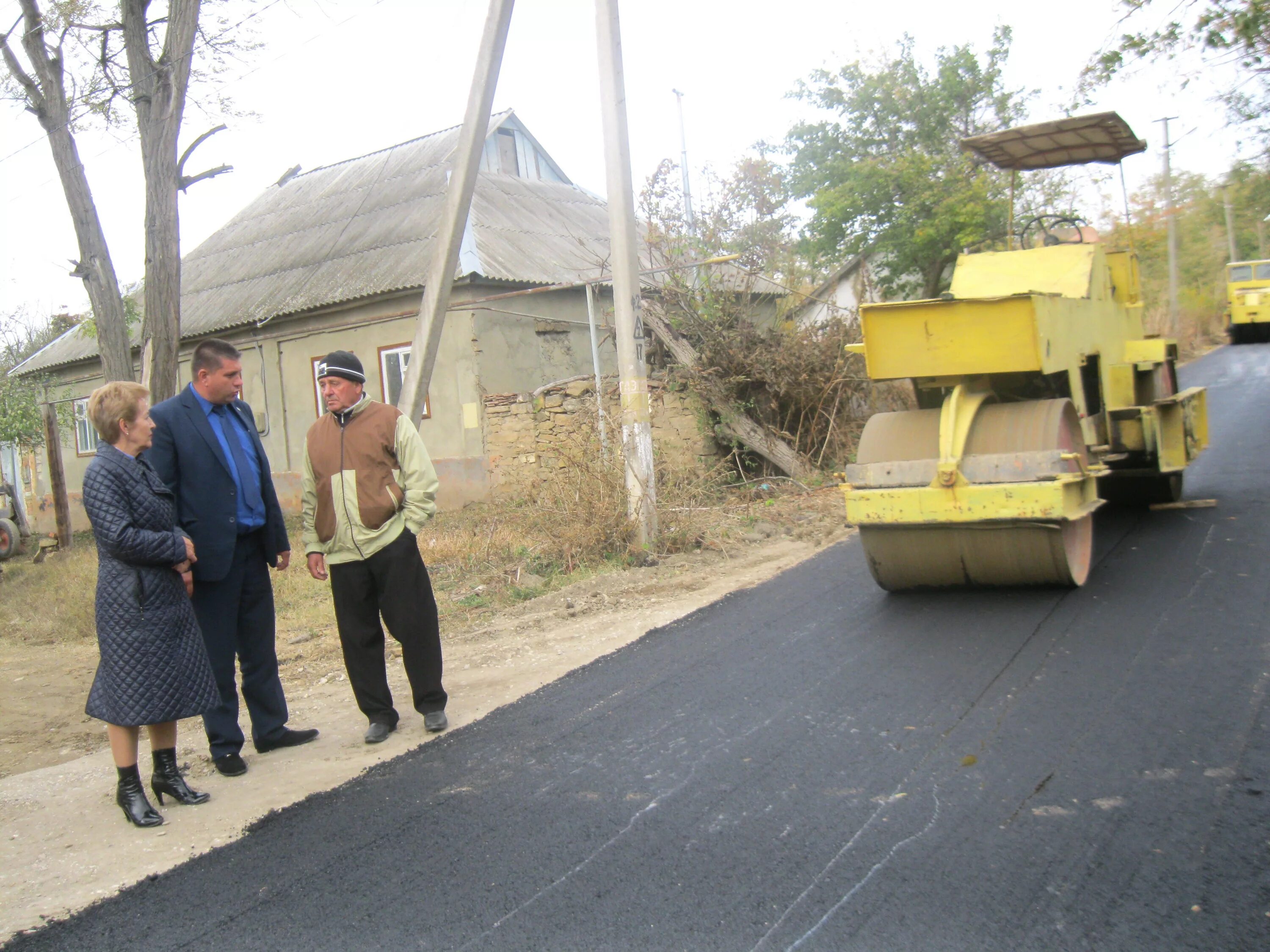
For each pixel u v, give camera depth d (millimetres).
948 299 6008
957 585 6594
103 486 4086
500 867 3547
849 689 5051
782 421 13633
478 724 5137
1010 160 8617
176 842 4039
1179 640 5281
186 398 4781
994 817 3574
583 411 11336
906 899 3107
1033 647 5395
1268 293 30047
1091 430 7027
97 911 3496
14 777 5109
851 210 21625
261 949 3162
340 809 4203
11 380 20500
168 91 11148
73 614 10383
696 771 4230
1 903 3609
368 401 5086
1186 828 3391
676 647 6191
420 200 18969
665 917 3123
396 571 4953
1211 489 9609
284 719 5203
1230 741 4027
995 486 5953
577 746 4672
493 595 8289
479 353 15305
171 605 4262
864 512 6270
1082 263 7250
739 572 8289
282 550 5133
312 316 17281
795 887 3232
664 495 9547
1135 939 2816
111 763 5219
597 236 20828
